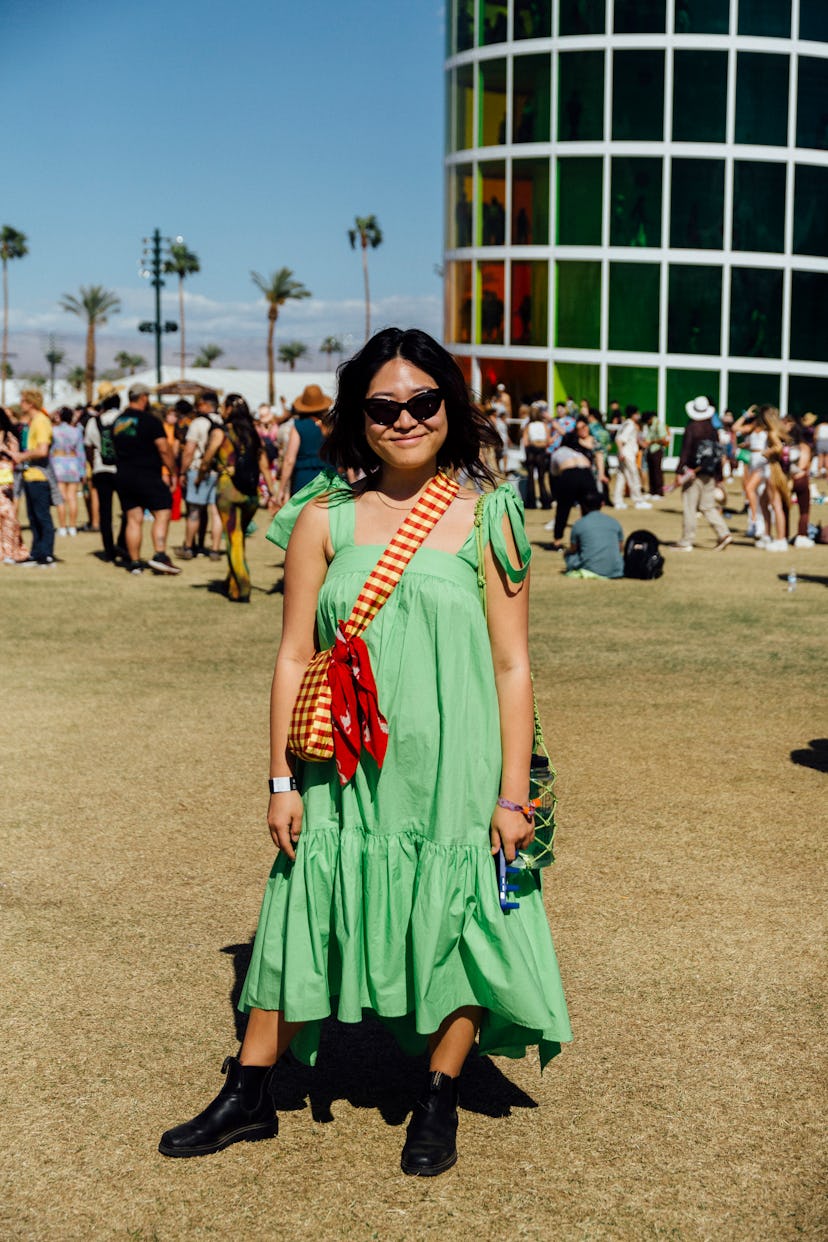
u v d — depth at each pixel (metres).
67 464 18.44
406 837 3.07
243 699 8.17
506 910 3.09
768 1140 3.24
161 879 5.02
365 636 3.05
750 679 8.82
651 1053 3.69
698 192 35.00
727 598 12.56
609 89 34.84
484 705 3.06
